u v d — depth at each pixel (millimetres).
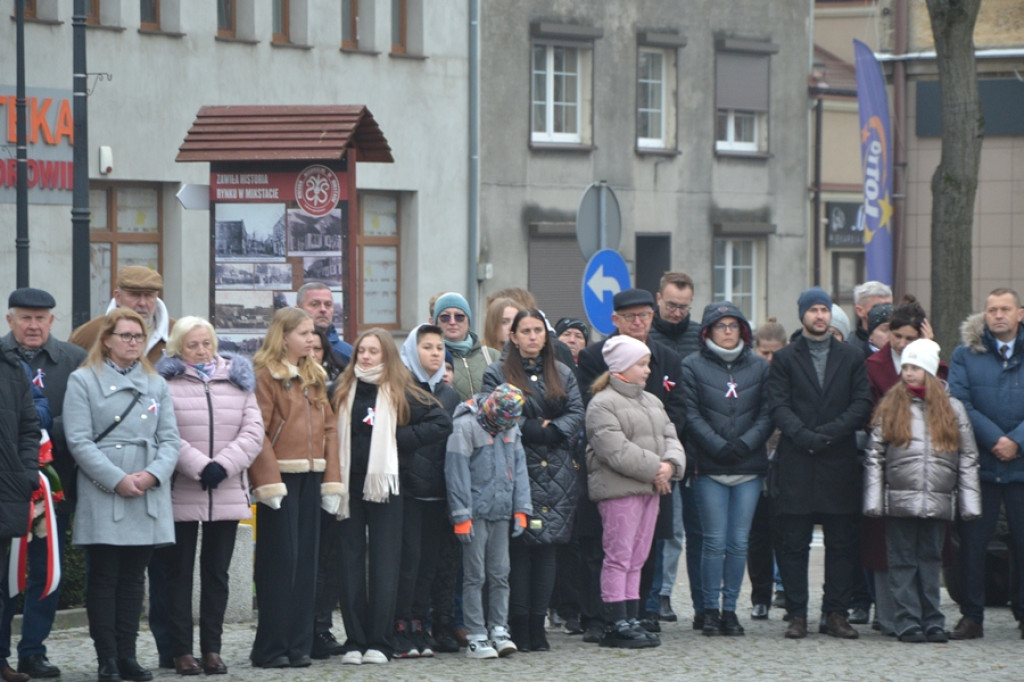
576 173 34219
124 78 26719
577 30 33844
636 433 12656
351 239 16578
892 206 30562
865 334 15055
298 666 11750
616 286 18531
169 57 27328
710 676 11438
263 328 16875
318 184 16609
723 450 13281
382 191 31203
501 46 32719
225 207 16922
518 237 33219
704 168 36812
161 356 11906
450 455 12086
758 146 38281
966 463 13141
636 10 35219
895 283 31109
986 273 30750
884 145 28750
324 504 11852
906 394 13133
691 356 13664
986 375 13336
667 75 36125
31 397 10758
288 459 11648
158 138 27250
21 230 23656
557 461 12539
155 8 27500
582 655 12352
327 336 12797
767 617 14586
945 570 14891
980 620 13367
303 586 11789
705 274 36938
